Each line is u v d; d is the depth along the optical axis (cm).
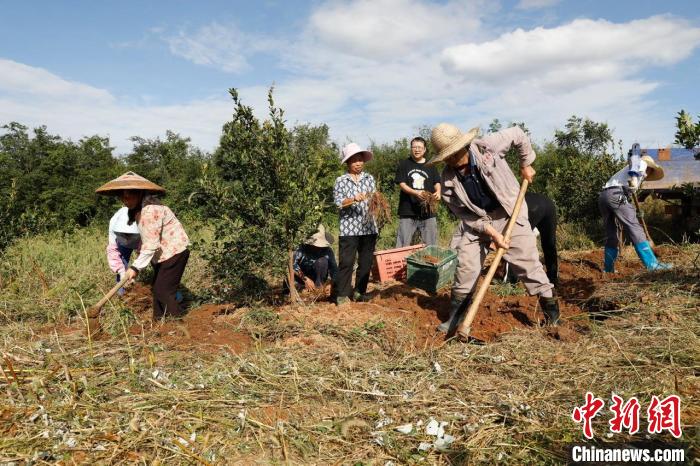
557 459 266
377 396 339
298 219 535
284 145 552
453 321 462
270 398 336
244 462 270
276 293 625
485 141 423
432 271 594
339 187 565
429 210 720
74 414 310
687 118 553
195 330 467
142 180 488
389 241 1056
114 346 428
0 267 751
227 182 572
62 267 802
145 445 282
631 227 651
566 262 807
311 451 279
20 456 270
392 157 2125
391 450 278
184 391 339
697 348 379
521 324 482
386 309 524
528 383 355
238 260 544
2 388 347
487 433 292
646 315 463
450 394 341
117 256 646
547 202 533
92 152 2128
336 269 673
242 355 404
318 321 482
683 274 577
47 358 395
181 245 514
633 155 647
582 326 465
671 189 890
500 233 440
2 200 877
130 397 331
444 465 267
